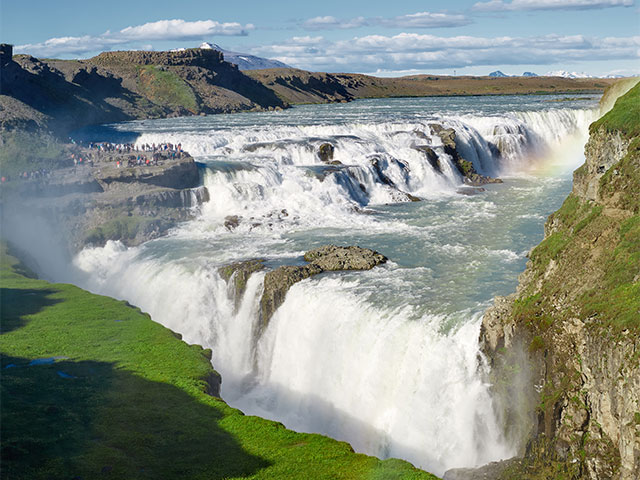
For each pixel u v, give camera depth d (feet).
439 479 111.65
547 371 134.10
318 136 410.31
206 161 350.23
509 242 233.55
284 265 216.13
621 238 138.82
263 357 197.67
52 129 462.19
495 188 345.31
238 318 208.54
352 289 188.03
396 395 161.07
